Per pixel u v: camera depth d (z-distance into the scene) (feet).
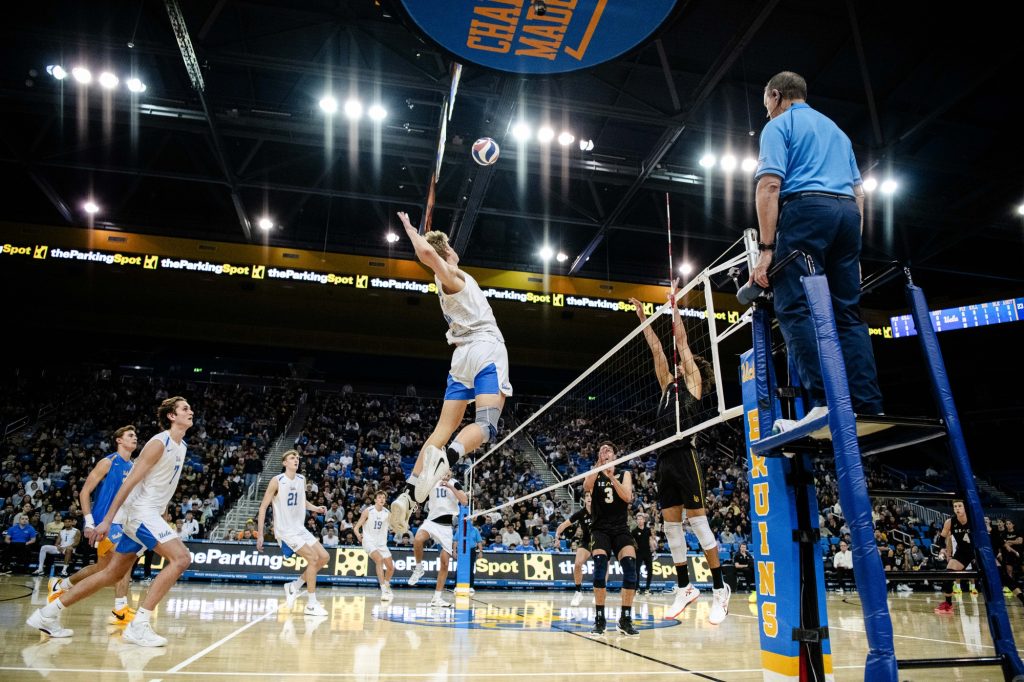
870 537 7.59
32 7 50.93
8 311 88.69
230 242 83.30
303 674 12.71
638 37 27.58
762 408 10.27
